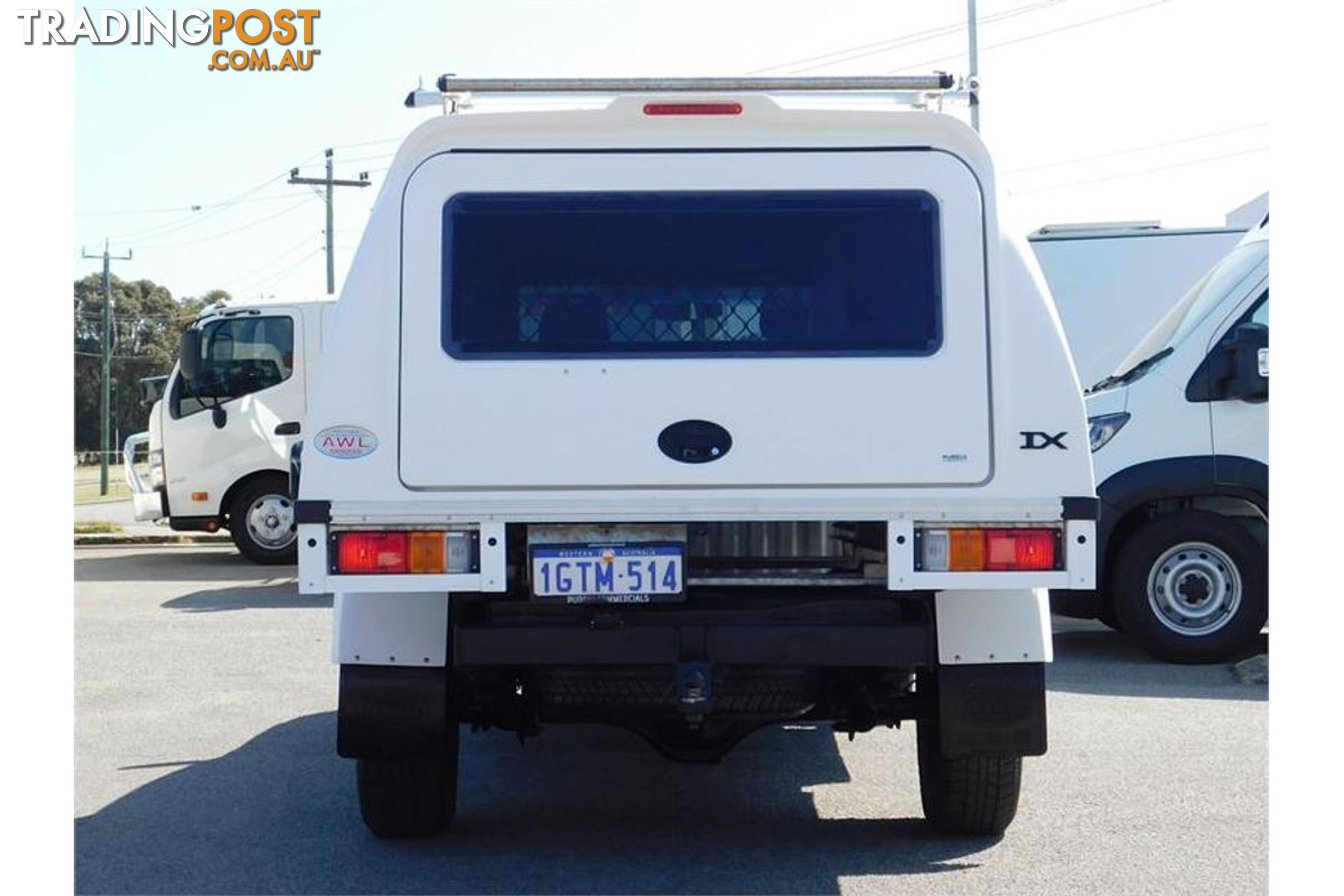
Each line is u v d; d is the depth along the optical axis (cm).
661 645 509
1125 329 1352
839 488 503
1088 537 499
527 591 534
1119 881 538
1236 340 942
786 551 547
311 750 762
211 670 995
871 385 504
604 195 514
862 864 562
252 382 1622
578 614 525
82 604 1345
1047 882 538
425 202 511
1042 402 504
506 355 506
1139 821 615
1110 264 1359
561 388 503
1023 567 498
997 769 567
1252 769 696
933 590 511
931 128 515
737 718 557
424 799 575
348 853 582
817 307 512
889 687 566
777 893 528
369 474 500
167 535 2086
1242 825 607
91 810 648
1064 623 1184
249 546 1627
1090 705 841
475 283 511
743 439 502
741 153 516
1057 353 505
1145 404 966
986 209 511
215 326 1620
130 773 715
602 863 567
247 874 554
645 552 507
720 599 532
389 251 508
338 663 541
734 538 548
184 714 852
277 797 670
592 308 511
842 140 516
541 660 509
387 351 504
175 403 1616
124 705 880
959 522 500
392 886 539
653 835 608
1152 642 957
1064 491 502
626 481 502
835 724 584
